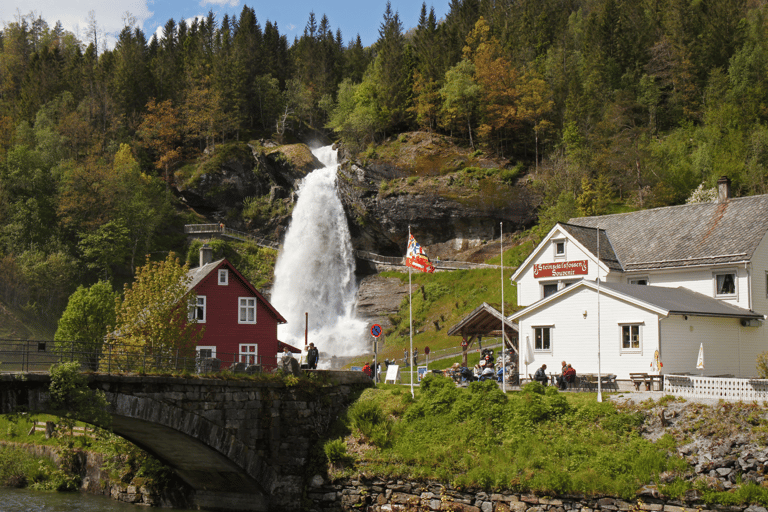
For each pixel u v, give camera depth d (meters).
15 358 49.81
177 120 110.50
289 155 97.31
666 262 40.72
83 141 105.56
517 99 94.19
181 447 29.16
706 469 22.70
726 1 95.75
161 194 98.19
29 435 42.47
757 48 88.44
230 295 45.50
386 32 121.06
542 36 112.62
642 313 33.22
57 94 117.31
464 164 87.38
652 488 22.75
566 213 71.50
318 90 132.12
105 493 35.00
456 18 122.81
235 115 114.12
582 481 23.77
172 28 151.00
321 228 88.94
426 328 69.75
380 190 85.25
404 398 31.00
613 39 102.94
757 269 37.97
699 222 42.62
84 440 37.94
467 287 72.69
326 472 29.50
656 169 78.88
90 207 91.00
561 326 36.84
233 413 28.66
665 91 95.19
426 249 84.44
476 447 26.98
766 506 21.02
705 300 37.50
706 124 83.19
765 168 70.25
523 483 24.67
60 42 151.88
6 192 90.62
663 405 25.61
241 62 121.44
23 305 76.50
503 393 28.70
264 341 46.62
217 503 31.56
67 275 81.69
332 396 32.31
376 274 84.00
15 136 105.06
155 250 91.56
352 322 79.62
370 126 102.81
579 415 26.53
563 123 91.38
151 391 25.81
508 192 80.81
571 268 43.56
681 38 94.31
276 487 29.86
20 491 35.91
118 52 135.38
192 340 36.72
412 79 104.81
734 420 23.59
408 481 27.25
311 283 86.31
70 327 52.44
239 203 99.06
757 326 37.12
